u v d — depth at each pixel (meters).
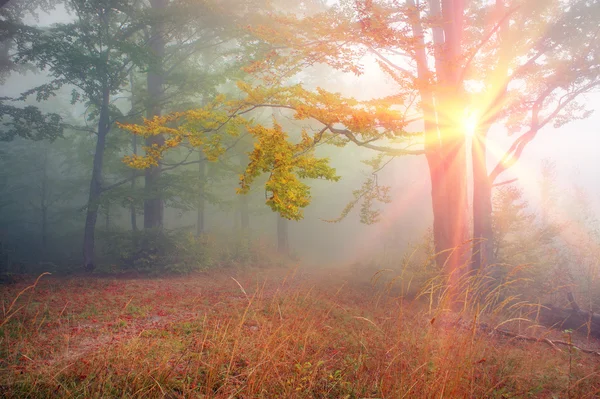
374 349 5.26
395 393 3.83
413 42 9.25
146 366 4.45
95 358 4.69
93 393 3.87
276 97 9.05
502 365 5.13
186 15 19.05
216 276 18.59
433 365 4.10
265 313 7.67
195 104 20.86
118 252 20.03
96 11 18.58
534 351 6.12
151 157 9.05
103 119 19.95
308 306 7.41
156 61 18.48
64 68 18.03
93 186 19.95
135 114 20.11
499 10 13.91
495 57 14.01
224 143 22.16
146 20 18.56
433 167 14.22
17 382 4.06
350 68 9.49
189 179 21.98
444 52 11.34
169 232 21.27
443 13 13.28
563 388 4.88
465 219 13.78
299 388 4.04
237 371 4.48
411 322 5.83
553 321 10.14
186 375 4.38
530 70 13.55
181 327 6.84
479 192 13.90
